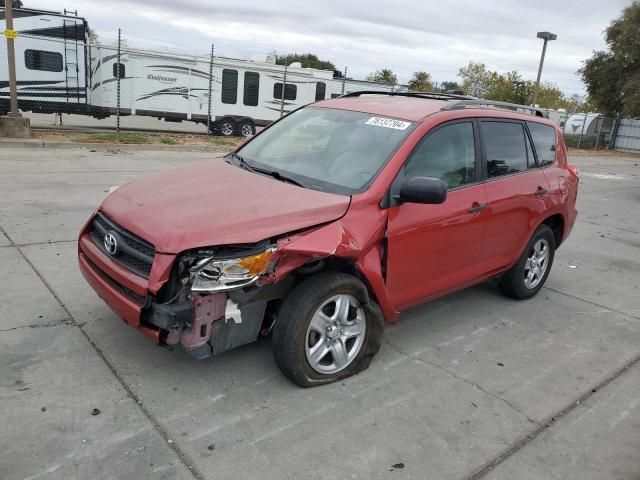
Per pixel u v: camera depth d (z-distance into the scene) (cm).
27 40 1769
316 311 346
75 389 340
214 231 315
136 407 328
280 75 2236
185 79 2066
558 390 393
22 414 312
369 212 365
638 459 324
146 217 339
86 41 1875
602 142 3662
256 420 326
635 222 1051
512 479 298
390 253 379
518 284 540
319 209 347
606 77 3641
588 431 347
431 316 502
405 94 520
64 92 1862
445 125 427
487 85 4959
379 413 344
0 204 745
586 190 1461
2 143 1338
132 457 287
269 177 401
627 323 527
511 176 491
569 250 794
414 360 416
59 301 455
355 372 385
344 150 412
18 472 270
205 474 279
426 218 398
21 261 537
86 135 1670
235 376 369
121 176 1052
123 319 339
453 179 431
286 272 324
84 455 285
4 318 419
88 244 379
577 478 304
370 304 375
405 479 290
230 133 2208
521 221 502
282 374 374
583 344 472
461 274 453
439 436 328
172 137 1877
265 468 287
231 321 330
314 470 289
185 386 353
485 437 331
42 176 980
